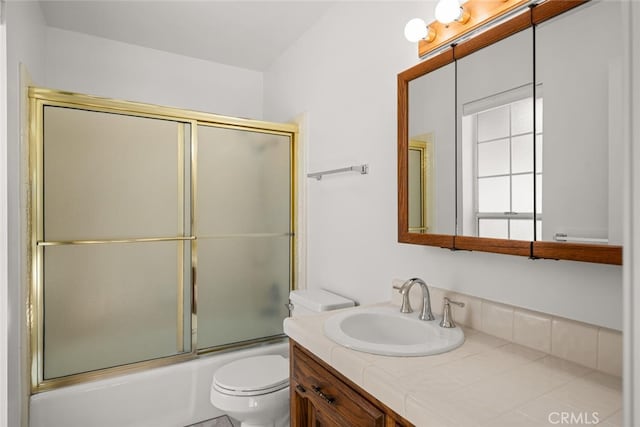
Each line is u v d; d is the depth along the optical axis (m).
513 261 1.21
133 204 2.08
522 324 1.15
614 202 0.90
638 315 0.40
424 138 1.42
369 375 0.96
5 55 1.36
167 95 2.85
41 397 1.78
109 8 2.23
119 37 2.61
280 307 2.58
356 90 1.95
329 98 2.21
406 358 1.04
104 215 2.00
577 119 0.97
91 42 2.58
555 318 1.07
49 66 2.45
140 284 2.10
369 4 1.86
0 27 1.34
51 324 1.87
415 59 1.57
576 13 0.97
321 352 1.17
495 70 1.17
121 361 2.04
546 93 1.04
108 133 2.02
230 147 2.41
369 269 1.85
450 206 1.31
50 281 1.86
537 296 1.14
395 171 1.68
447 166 1.33
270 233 2.55
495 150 1.17
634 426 0.39
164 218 2.17
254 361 1.99
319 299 1.98
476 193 1.23
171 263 2.20
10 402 1.50
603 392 0.85
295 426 1.37
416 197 1.45
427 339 1.28
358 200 1.93
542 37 1.05
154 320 2.14
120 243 2.04
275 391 1.72
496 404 0.79
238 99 3.14
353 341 1.14
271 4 2.18
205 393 2.19
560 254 0.99
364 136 1.88
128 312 2.06
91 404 1.89
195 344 2.24
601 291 0.99
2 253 1.38
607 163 0.91
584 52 0.96
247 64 3.08
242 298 2.44
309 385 1.28
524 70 1.09
